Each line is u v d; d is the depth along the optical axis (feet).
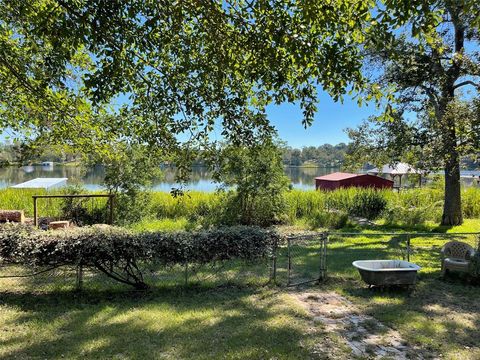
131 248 21.07
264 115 17.38
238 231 23.57
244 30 13.88
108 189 45.80
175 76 16.40
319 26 12.16
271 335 15.29
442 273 25.23
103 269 21.34
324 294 21.67
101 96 13.03
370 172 88.58
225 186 48.42
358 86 12.99
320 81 12.96
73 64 22.08
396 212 53.83
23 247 20.29
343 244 37.88
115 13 12.05
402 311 18.62
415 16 11.27
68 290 21.49
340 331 15.99
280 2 12.59
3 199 50.57
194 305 19.15
